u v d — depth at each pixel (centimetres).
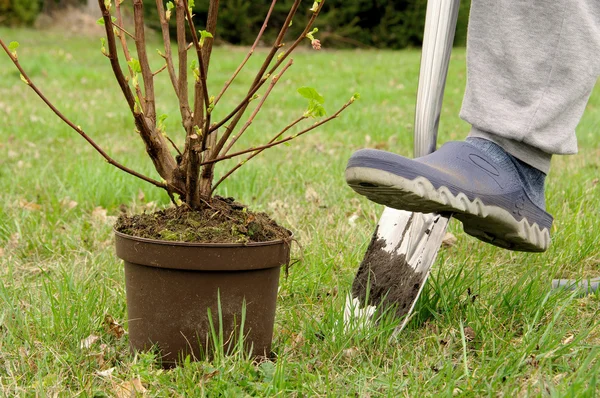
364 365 181
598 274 258
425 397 161
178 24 181
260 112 822
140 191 404
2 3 1906
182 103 185
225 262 176
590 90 200
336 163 481
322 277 251
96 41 1786
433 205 183
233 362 176
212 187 196
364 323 196
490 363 175
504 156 201
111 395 168
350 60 1549
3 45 175
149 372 176
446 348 191
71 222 351
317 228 315
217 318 180
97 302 225
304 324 207
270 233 189
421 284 201
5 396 167
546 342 183
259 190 401
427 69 203
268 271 186
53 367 183
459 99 998
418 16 1881
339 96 1009
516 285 222
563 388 159
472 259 271
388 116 798
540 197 210
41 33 1850
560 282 233
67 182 422
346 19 1877
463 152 196
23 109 781
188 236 179
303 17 1859
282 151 554
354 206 367
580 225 295
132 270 184
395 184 175
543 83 197
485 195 190
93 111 788
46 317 211
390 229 216
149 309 182
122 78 173
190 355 181
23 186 414
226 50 1730
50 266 282
